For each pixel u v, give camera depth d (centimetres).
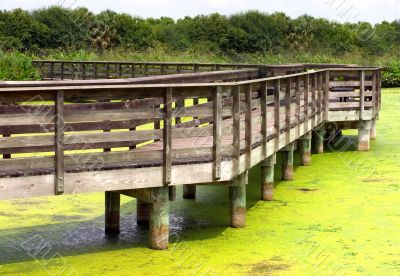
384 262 660
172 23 3769
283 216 830
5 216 818
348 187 993
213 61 2872
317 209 864
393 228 776
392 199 916
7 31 3195
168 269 633
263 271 631
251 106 759
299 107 1009
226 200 917
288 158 1042
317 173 1103
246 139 755
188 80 884
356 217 824
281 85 1133
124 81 742
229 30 3434
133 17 3409
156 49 3177
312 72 1112
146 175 661
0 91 595
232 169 719
